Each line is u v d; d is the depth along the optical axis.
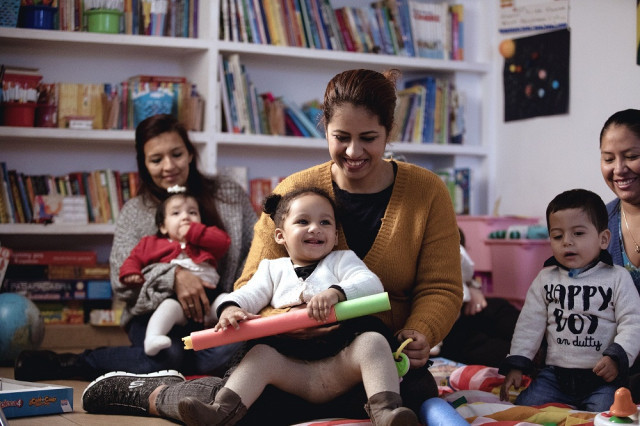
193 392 2.22
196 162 3.46
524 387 2.68
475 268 4.46
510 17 4.79
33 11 4.26
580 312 2.42
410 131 4.95
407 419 1.85
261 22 4.61
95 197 4.43
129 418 2.33
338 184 2.31
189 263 3.16
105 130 4.34
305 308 2.05
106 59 4.66
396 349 2.11
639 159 2.59
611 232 2.74
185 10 4.52
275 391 2.12
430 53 4.99
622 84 4.13
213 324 3.13
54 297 4.31
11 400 2.31
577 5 4.40
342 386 2.08
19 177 4.29
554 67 4.54
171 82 4.48
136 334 3.14
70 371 3.05
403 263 2.25
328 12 4.76
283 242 2.27
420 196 2.27
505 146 4.93
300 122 4.75
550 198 4.59
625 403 1.91
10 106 4.20
